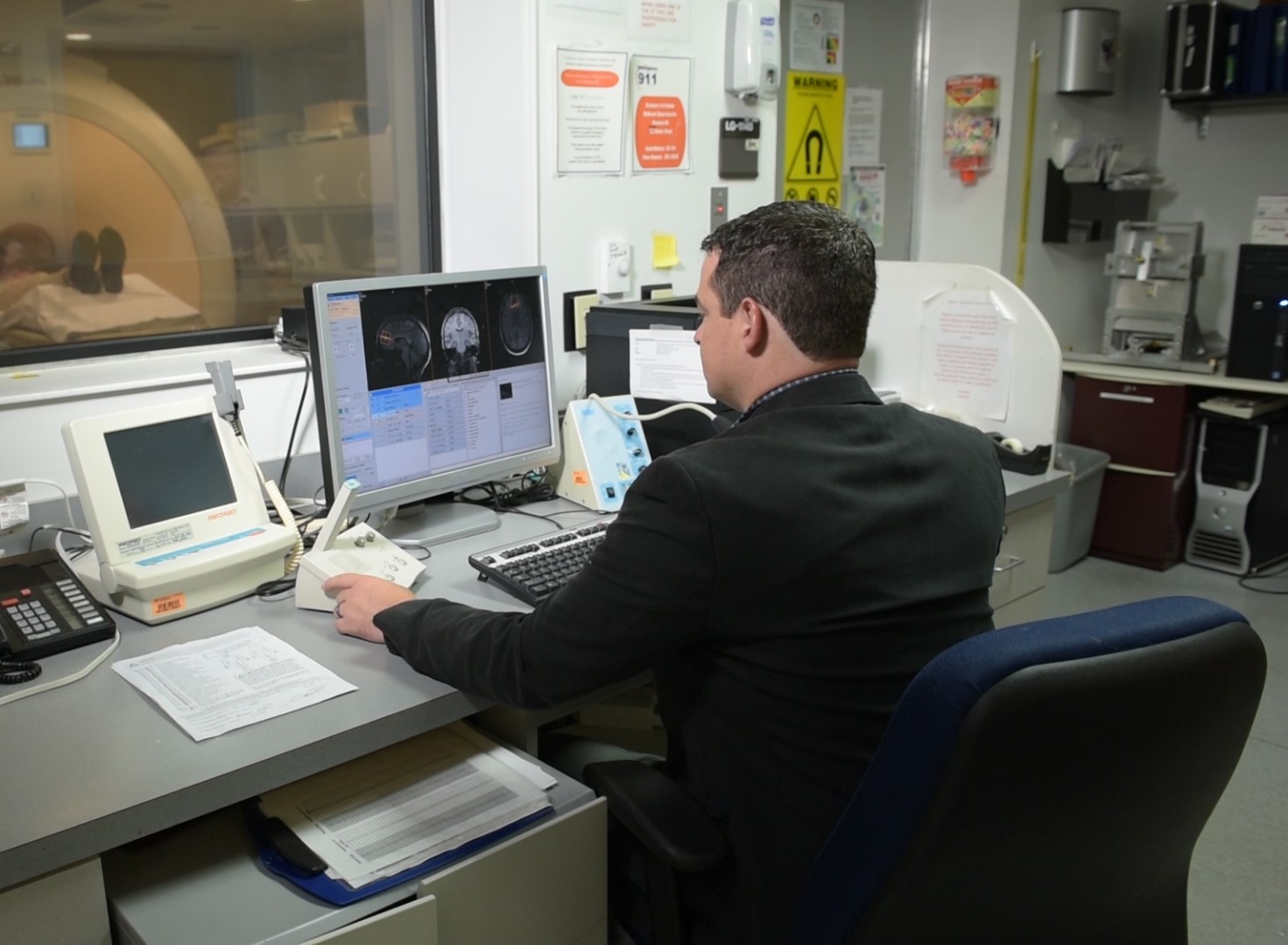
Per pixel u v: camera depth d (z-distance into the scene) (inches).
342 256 93.3
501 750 56.4
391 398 67.6
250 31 84.5
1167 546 148.2
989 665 36.0
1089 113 156.6
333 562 60.7
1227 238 166.4
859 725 44.8
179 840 50.1
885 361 103.6
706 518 42.8
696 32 98.3
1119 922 43.0
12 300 75.5
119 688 51.0
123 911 44.6
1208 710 38.3
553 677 45.8
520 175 88.8
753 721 46.0
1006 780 36.4
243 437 66.4
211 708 48.6
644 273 99.7
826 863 42.8
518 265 90.8
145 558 59.2
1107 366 150.6
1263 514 145.3
